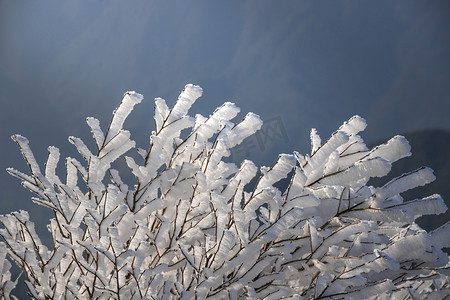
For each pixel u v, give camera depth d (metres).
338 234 2.77
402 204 2.79
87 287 2.79
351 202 2.81
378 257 2.72
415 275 2.81
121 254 2.71
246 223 2.77
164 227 2.79
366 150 2.81
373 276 2.80
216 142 2.82
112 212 2.75
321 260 2.79
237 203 2.76
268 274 2.79
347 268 2.75
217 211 2.73
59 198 2.79
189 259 2.73
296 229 2.77
